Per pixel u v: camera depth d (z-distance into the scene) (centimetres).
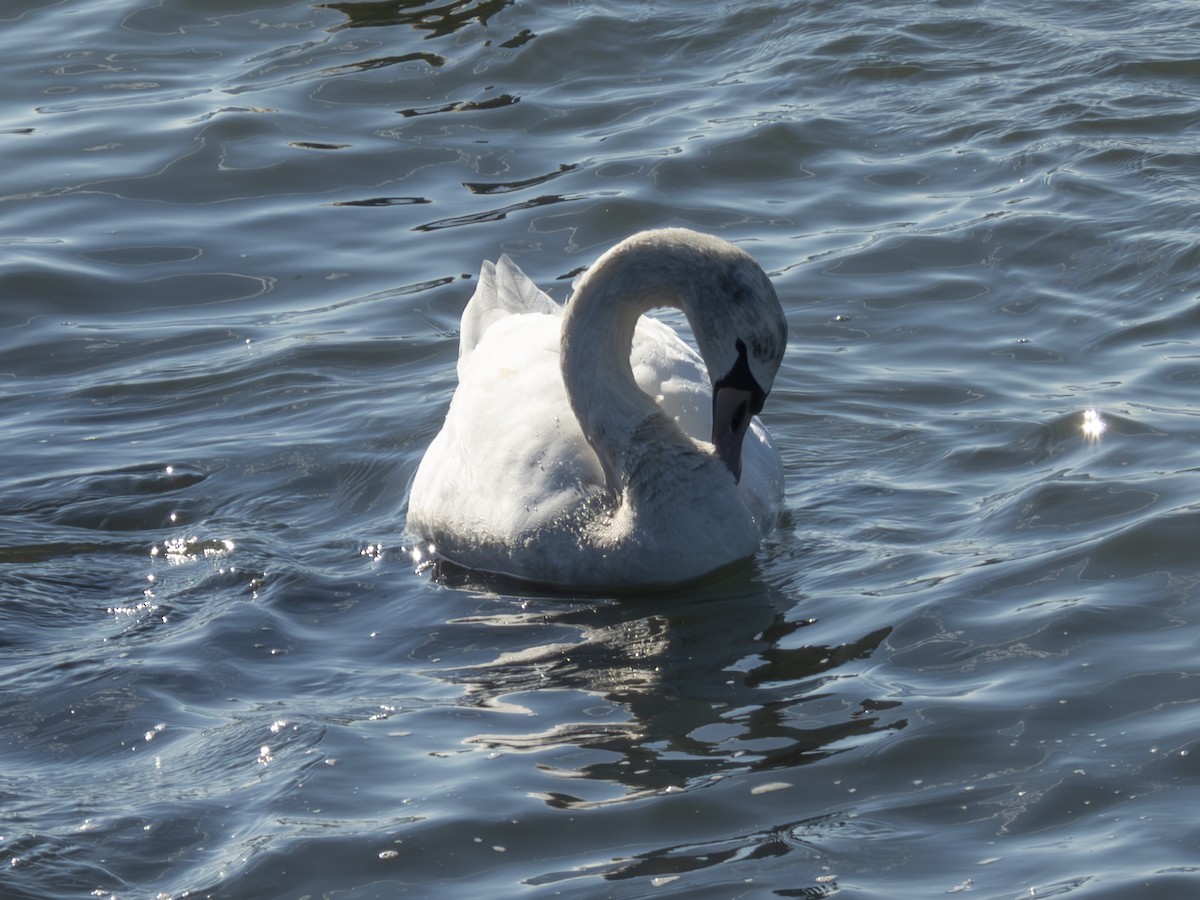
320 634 1077
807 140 1862
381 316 1570
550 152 1877
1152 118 1831
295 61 2117
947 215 1673
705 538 1118
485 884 773
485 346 1281
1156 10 2138
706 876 769
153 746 932
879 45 2083
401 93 2028
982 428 1297
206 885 784
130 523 1252
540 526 1149
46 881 795
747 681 966
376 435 1373
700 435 1180
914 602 1037
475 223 1730
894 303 1522
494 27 2186
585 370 1148
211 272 1666
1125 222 1609
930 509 1186
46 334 1559
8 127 1962
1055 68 1984
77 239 1727
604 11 2220
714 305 1119
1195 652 938
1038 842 778
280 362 1495
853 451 1295
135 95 2041
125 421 1414
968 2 2198
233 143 1906
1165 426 1248
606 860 788
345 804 848
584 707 950
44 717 973
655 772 867
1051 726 876
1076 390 1335
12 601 1127
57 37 2217
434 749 905
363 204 1789
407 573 1176
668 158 1825
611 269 1143
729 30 2167
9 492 1295
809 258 1616
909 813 812
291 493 1297
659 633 1050
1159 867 747
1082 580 1037
